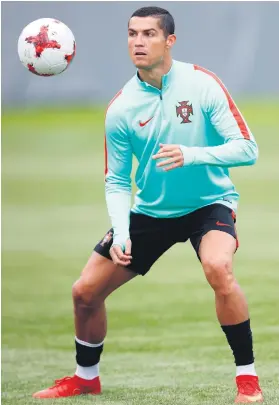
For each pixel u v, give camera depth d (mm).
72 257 33000
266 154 57281
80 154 60375
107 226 38875
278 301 25266
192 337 21953
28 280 29453
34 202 45094
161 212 16297
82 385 16766
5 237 36812
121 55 71875
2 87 72312
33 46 16328
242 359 15617
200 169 15859
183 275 29859
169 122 15734
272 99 70625
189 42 69125
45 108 73062
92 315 16391
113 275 16266
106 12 70812
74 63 72438
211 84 15734
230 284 15164
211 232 15695
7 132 68375
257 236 35781
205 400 16016
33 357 20562
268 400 15602
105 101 72812
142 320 23859
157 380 17922
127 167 16406
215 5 69062
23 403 16141
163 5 68625
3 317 24750
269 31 70062
